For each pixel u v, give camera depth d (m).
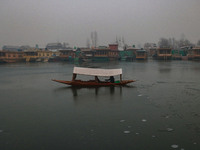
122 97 18.77
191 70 45.88
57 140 9.87
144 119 12.62
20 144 9.52
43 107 15.87
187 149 8.78
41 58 94.69
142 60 102.69
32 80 32.69
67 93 20.92
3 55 84.81
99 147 9.06
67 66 66.88
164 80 29.84
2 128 11.55
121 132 10.69
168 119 12.54
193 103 16.22
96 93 20.55
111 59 99.19
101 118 12.98
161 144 9.25
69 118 13.09
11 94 21.31
